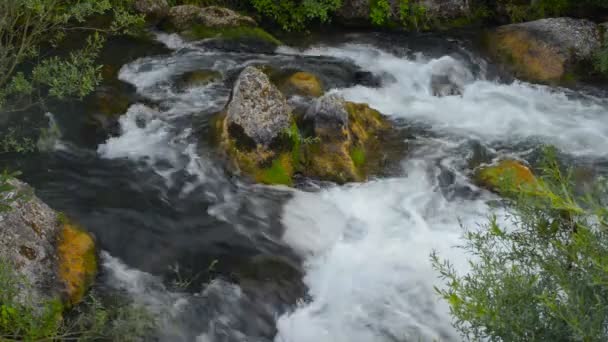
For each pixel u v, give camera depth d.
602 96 10.31
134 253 6.33
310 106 7.93
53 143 7.81
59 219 6.14
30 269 5.48
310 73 9.90
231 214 6.96
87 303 5.51
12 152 7.57
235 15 10.88
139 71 9.60
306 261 6.42
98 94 8.72
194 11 10.77
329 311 5.91
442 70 10.71
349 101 8.89
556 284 3.90
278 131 7.50
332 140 7.64
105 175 7.45
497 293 3.82
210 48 10.57
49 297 5.41
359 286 6.16
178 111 8.75
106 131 8.17
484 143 8.82
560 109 9.95
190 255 6.37
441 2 12.10
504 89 10.52
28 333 4.39
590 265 3.70
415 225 6.96
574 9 12.38
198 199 7.16
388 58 11.09
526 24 11.26
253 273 6.20
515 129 9.29
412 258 6.46
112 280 5.95
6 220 5.58
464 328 4.36
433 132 9.01
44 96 8.43
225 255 6.41
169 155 7.82
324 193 7.34
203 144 7.88
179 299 5.81
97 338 5.09
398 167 7.95
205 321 5.66
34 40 7.20
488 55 11.20
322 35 11.72
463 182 7.75
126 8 10.02
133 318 5.23
